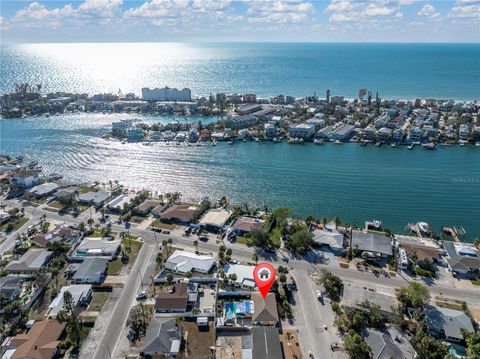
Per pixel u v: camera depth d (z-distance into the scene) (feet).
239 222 375.66
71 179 522.06
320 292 278.05
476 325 242.78
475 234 378.32
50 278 296.30
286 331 241.55
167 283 290.56
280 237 355.97
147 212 410.31
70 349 227.61
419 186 491.72
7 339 234.17
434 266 313.53
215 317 251.39
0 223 387.96
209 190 483.92
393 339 229.25
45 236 353.51
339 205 440.04
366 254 328.70
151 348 222.28
